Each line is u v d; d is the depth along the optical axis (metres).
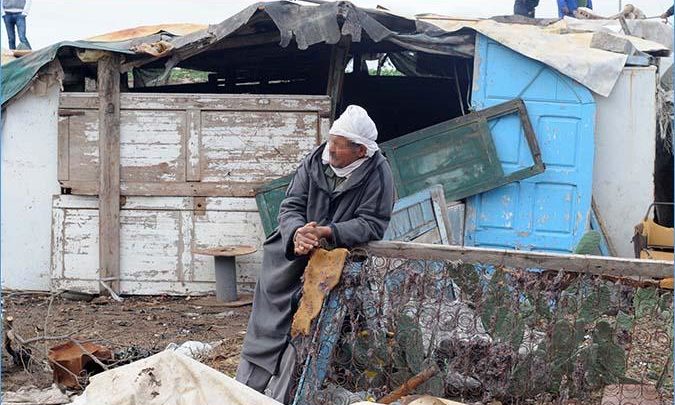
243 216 10.41
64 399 6.03
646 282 4.50
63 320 9.22
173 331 8.73
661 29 12.91
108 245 10.43
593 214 10.37
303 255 4.77
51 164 10.59
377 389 4.69
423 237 9.62
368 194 4.79
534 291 4.54
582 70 10.05
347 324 4.73
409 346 4.64
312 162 4.93
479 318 4.63
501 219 10.28
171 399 3.85
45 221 10.65
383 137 13.89
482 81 10.28
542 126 10.18
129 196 10.46
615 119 10.41
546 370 4.58
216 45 10.15
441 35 10.38
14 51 11.88
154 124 10.40
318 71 13.36
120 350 7.35
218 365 7.02
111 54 10.28
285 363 4.85
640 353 4.63
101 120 10.36
